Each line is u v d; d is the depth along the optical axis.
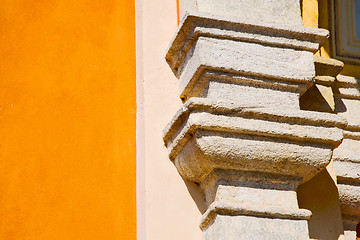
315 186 5.48
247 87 4.85
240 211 4.52
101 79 5.15
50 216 4.73
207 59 4.77
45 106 5.03
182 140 4.71
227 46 4.84
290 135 4.66
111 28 5.32
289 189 4.74
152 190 4.81
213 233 4.56
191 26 4.85
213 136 4.55
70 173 4.85
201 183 4.87
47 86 5.09
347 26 6.44
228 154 4.57
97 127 5.00
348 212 5.95
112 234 4.73
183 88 5.07
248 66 4.82
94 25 5.30
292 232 4.57
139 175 4.91
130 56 5.27
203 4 4.96
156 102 5.11
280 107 4.85
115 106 5.09
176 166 4.90
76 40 5.25
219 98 4.75
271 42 4.93
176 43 5.04
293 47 4.99
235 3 5.02
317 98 5.60
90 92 5.09
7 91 5.04
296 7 5.16
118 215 4.79
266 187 4.70
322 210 5.42
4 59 5.13
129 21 5.38
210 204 4.74
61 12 5.32
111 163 4.92
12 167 4.84
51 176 4.83
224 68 4.77
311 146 4.73
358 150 5.96
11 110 5.00
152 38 5.30
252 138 4.62
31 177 4.82
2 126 4.95
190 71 4.93
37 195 4.78
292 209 4.61
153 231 4.70
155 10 5.42
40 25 5.27
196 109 4.57
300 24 5.11
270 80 4.87
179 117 4.69
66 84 5.11
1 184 4.79
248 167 4.64
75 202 4.77
